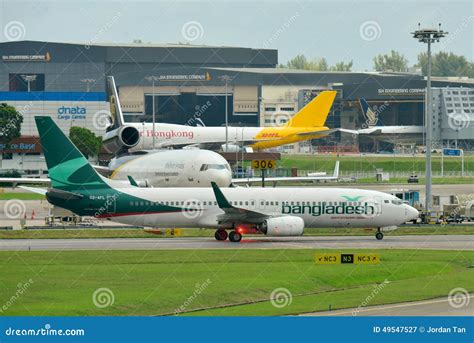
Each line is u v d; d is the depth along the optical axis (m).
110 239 198.62
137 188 199.25
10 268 151.75
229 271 150.00
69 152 197.50
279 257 167.25
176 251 174.75
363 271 152.00
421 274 152.88
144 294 129.75
